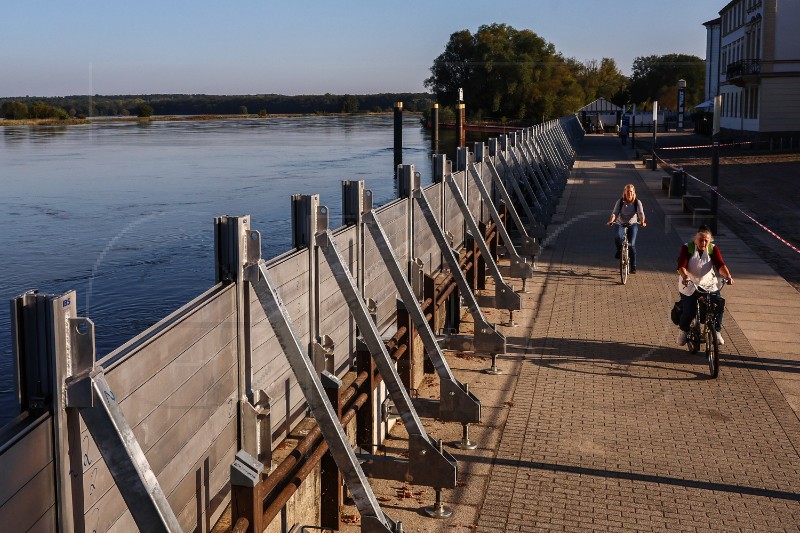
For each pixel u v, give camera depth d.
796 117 52.31
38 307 2.79
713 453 6.34
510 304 9.91
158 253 20.45
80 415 2.93
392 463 5.49
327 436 4.59
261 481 4.12
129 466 2.89
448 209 10.29
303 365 4.47
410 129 112.31
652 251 15.33
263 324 4.70
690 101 124.19
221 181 38.22
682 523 5.29
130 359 3.26
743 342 9.39
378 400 6.36
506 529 5.22
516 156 17.34
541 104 97.44
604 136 77.31
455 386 6.42
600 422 6.96
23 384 2.81
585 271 13.41
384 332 7.18
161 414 3.54
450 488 5.41
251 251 4.37
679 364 8.55
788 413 7.18
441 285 8.68
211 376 4.04
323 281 5.65
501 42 97.38
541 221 16.86
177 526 2.99
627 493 5.69
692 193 27.95
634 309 10.88
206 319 3.97
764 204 24.73
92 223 25.59
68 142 76.19
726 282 8.62
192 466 3.88
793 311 10.91
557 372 8.27
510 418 7.03
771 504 5.54
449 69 99.06
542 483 5.84
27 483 2.70
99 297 16.25
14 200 31.56
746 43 59.25
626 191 12.73
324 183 36.72
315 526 5.14
